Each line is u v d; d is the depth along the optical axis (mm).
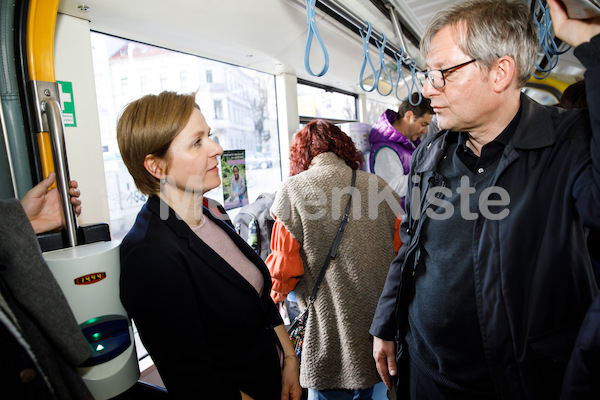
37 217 814
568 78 3848
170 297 682
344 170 1271
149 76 1699
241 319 810
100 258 708
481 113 752
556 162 693
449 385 858
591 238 835
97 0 1222
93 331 705
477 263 767
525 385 701
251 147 2391
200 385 702
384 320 1057
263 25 1647
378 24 1856
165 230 734
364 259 1226
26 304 534
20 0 919
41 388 490
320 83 2900
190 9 1402
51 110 791
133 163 736
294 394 996
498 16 689
